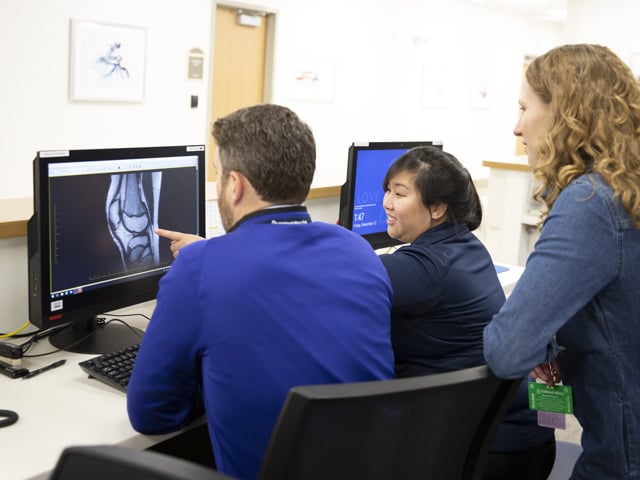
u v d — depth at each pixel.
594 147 1.17
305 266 1.15
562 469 1.66
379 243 2.61
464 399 1.05
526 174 4.27
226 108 7.08
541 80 1.23
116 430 1.30
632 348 1.19
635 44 7.23
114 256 1.73
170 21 6.16
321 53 8.03
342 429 0.90
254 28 7.22
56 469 0.65
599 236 1.12
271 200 1.21
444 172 1.59
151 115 6.16
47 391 1.45
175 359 1.16
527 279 1.13
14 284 1.76
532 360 1.10
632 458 1.23
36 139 5.33
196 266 1.13
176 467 0.60
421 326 1.54
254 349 1.09
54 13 5.29
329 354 1.11
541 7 11.03
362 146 2.44
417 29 9.67
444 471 1.13
